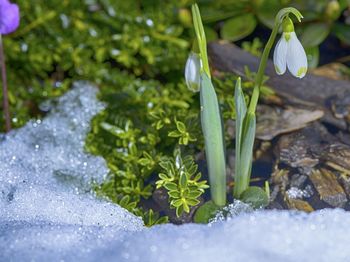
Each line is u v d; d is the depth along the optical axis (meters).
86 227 0.53
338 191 0.59
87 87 0.69
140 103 0.66
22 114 0.67
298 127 0.63
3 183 0.59
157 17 0.73
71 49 0.72
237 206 0.57
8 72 0.71
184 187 0.57
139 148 0.63
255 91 0.55
